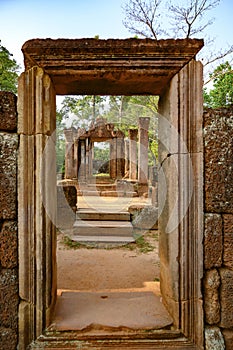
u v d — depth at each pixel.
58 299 2.48
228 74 10.99
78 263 3.94
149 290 2.81
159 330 2.03
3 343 1.96
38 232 1.98
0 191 1.96
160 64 2.01
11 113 1.98
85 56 1.96
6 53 10.57
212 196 2.04
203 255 2.04
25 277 1.99
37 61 1.97
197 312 2.03
